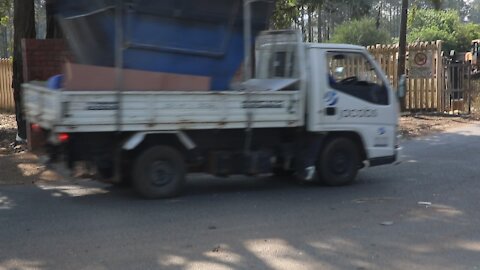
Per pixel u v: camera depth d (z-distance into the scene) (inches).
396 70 791.1
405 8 731.4
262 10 335.3
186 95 309.1
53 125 292.5
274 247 233.6
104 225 268.8
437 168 418.0
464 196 326.0
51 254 226.4
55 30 509.4
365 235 249.9
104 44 315.3
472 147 520.1
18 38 515.2
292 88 336.2
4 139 568.1
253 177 391.9
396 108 369.4
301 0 668.7
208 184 370.6
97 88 299.3
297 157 349.4
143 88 308.0
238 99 319.6
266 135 341.4
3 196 334.6
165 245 237.3
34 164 426.3
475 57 1291.8
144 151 315.6
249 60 335.0
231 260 217.9
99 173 318.7
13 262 217.3
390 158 368.2
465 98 808.9
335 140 353.1
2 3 919.7
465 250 228.7
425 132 628.1
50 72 465.4
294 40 339.0
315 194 337.1
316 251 228.1
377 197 326.6
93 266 212.1
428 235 249.3
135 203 313.0
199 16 319.9
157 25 313.3
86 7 318.3
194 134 321.4
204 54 324.8
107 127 296.4
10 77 893.8
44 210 299.4
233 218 281.1
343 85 347.9
